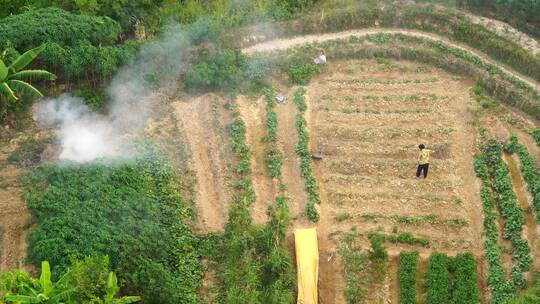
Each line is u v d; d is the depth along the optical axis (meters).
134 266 23.53
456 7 37.47
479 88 33.53
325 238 26.88
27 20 32.00
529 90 32.56
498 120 31.92
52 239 23.52
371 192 28.67
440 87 33.97
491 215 27.27
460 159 30.31
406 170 29.56
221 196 28.44
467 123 31.98
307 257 25.20
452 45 35.81
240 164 29.72
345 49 35.94
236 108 32.62
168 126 31.97
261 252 25.36
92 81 32.88
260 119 32.44
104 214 25.44
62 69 31.80
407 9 37.44
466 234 26.91
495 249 25.92
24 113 31.52
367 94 33.75
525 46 34.69
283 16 37.31
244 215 26.11
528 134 31.17
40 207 25.42
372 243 25.77
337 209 28.06
